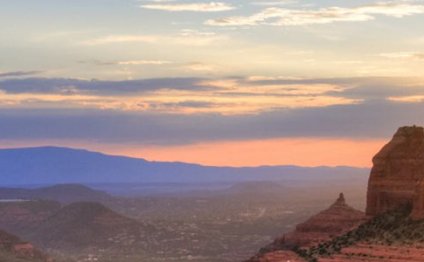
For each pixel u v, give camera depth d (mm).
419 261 166000
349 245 188375
